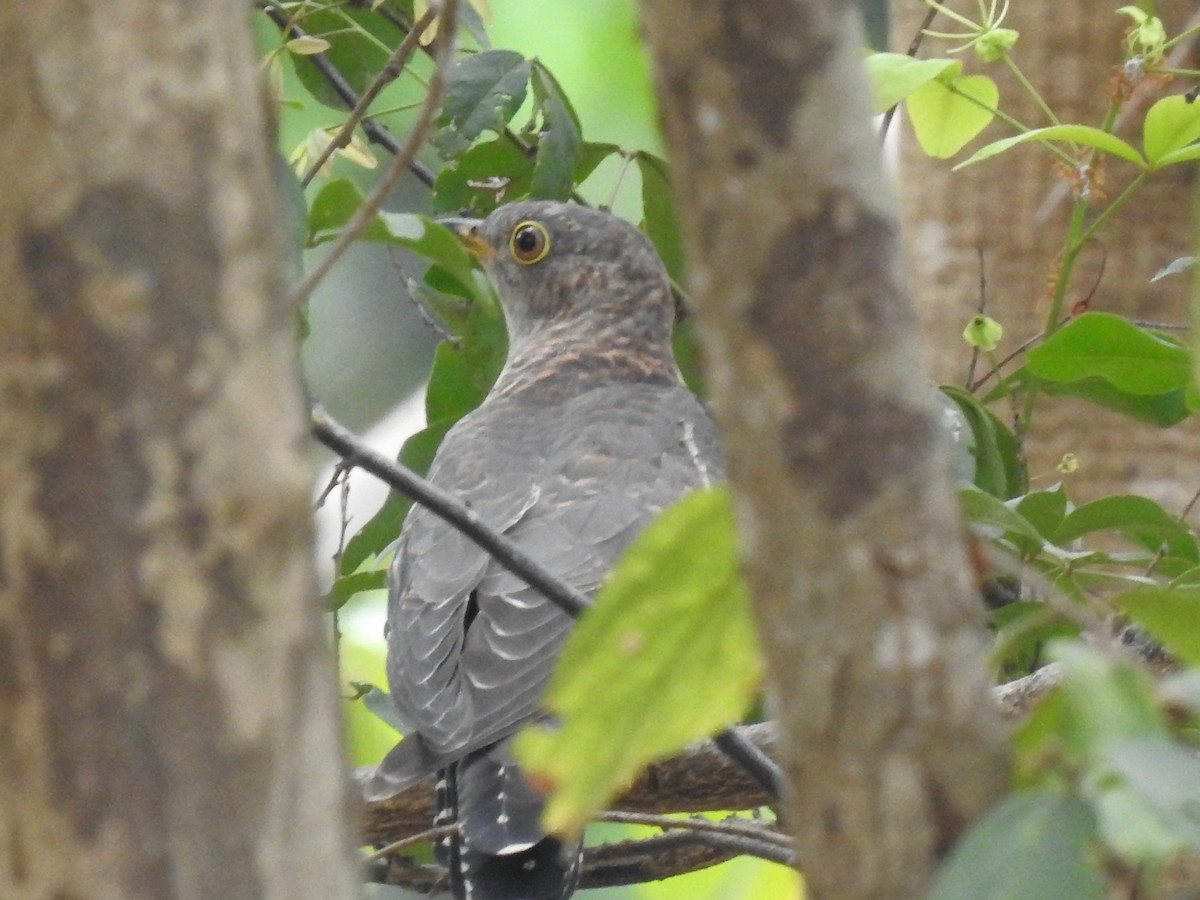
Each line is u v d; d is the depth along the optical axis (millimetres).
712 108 2891
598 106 17266
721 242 2938
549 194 9039
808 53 2863
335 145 8375
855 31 2908
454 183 9734
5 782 2912
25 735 2900
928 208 10758
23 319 2873
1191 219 10414
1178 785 2838
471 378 10070
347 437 5898
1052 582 7500
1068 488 10289
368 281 18750
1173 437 10227
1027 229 10500
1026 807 2932
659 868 8555
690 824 7336
